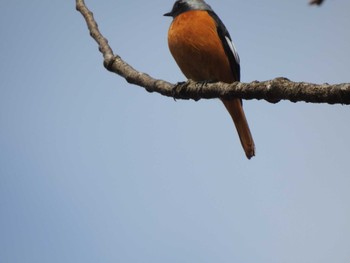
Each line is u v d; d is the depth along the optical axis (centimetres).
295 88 589
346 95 540
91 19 868
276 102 636
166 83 798
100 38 852
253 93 653
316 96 568
